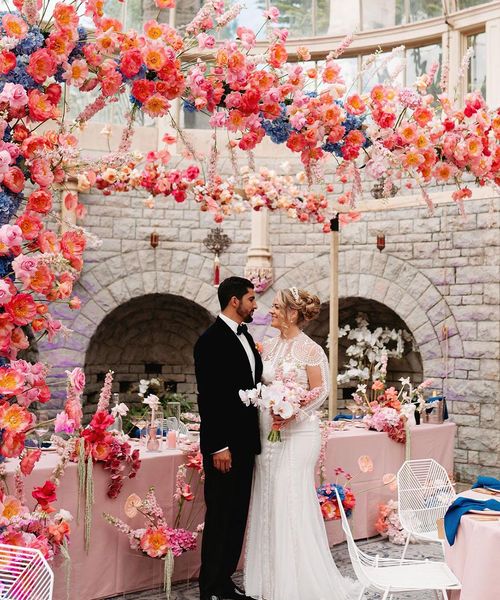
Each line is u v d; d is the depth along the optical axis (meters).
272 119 3.50
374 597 4.29
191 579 4.65
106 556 4.17
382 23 9.67
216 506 4.12
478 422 8.49
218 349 4.15
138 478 4.34
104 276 9.38
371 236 9.34
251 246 9.59
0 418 2.62
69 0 3.01
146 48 2.98
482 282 8.55
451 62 9.11
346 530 3.38
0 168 2.66
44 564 2.46
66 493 3.93
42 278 2.74
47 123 8.99
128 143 3.23
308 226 9.60
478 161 4.02
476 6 8.84
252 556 4.24
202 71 3.18
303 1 9.91
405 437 5.96
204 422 4.12
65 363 9.09
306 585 4.04
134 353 10.55
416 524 4.41
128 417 9.46
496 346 8.42
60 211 9.05
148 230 9.58
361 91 9.77
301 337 4.32
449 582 3.31
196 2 9.82
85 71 2.91
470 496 3.62
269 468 4.20
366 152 3.85
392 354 9.22
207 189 5.97
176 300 10.19
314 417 4.14
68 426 2.78
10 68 2.69
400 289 9.12
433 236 8.94
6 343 2.68
